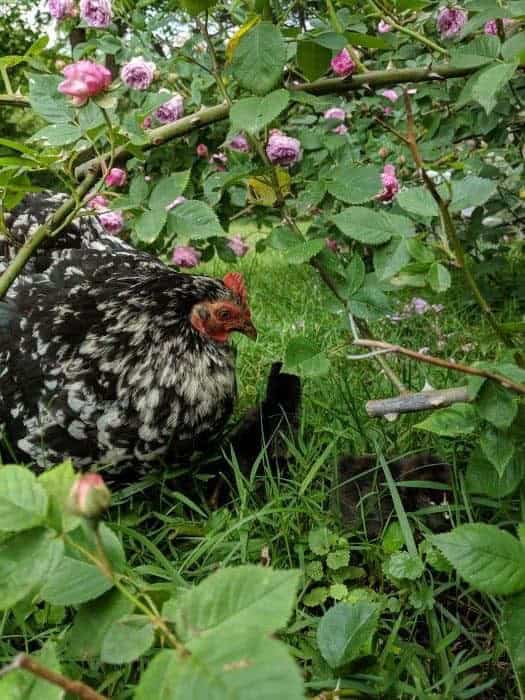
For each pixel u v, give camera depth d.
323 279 0.70
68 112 0.65
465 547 0.53
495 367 0.65
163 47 1.20
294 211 0.92
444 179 0.67
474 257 1.33
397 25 0.73
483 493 0.70
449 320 1.28
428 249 0.67
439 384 1.00
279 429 0.87
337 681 0.58
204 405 0.82
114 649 0.42
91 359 0.79
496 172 1.10
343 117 1.07
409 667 0.61
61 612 0.65
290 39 0.67
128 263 0.94
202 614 0.37
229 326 0.84
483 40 0.67
